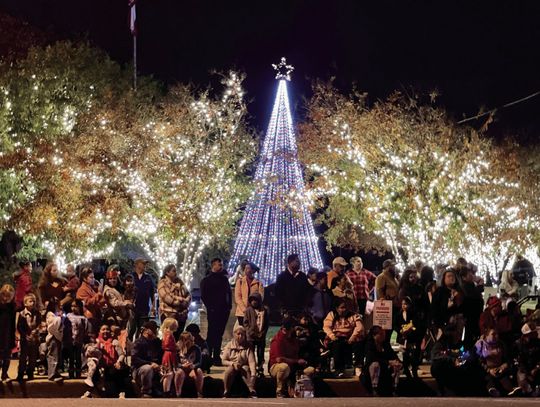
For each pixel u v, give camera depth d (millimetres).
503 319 21031
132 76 38906
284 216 34219
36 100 32344
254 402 17750
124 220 32812
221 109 35531
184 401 17891
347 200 33938
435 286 21781
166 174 33875
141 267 23000
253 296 20453
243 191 34875
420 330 20859
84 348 19750
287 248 34031
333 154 33438
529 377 20328
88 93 35312
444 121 34969
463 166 32500
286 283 20828
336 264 21141
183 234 33531
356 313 20891
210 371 21219
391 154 32688
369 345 20281
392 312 20953
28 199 31188
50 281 20391
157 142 34125
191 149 34562
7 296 19094
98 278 29375
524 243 37312
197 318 33094
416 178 31891
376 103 34031
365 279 22297
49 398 18797
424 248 31547
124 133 34312
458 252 33594
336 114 34219
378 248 39719
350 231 38969
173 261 34219
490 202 33625
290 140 34562
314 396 20031
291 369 19719
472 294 21781
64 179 31547
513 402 18125
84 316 20094
